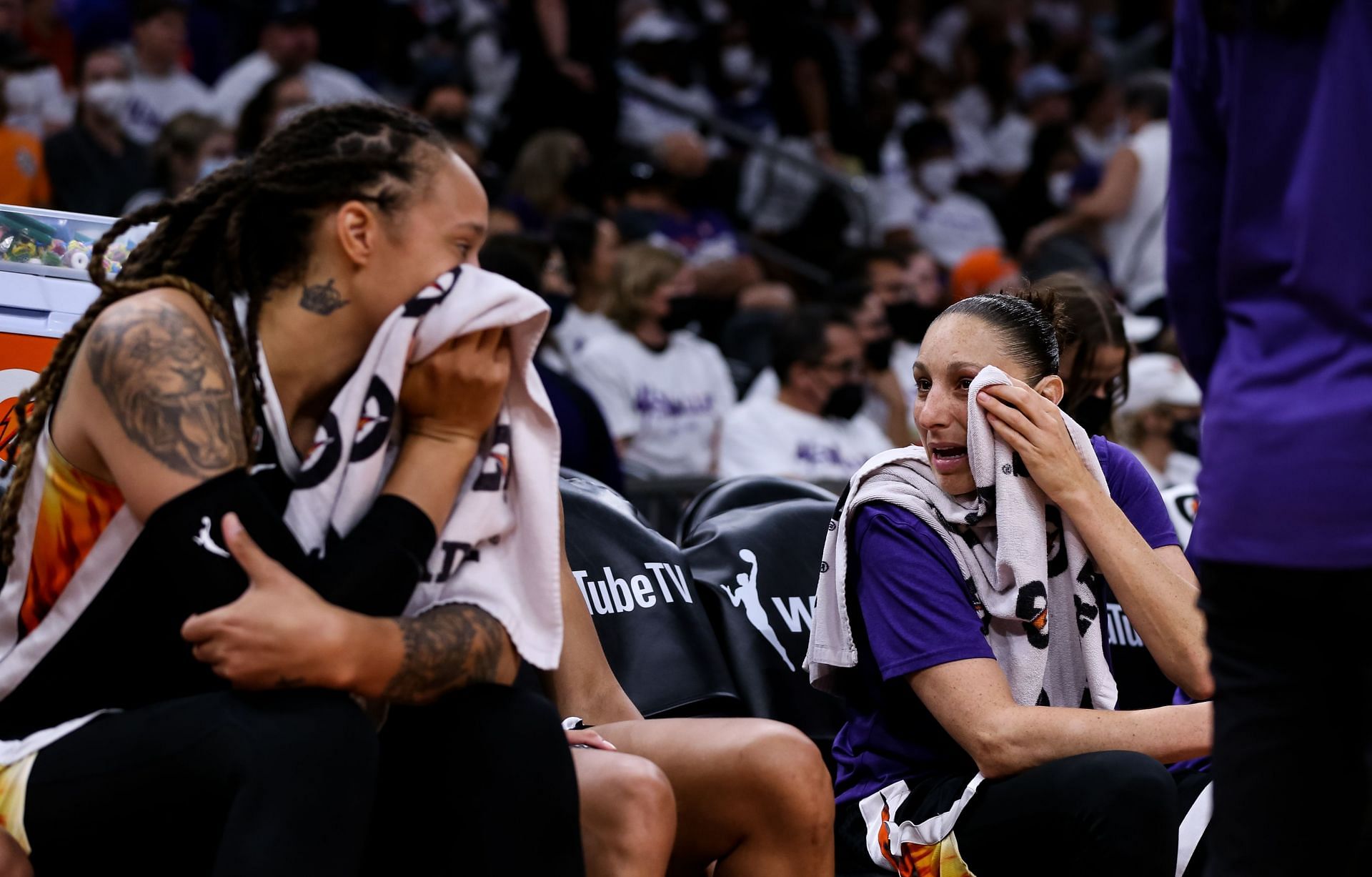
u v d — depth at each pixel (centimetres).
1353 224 335
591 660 464
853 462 1080
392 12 1888
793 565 568
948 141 2064
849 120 2097
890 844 463
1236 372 353
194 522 349
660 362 1175
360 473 373
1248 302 357
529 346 393
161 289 375
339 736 340
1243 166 352
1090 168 1738
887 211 1991
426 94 1725
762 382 1171
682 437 1173
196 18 1798
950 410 469
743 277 1495
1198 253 375
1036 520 461
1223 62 356
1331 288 337
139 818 352
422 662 365
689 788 417
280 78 1343
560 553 459
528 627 393
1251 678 359
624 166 1580
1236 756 361
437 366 378
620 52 2133
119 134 1395
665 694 515
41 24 1614
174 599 373
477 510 389
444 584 384
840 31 2355
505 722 368
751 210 1936
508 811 363
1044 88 2478
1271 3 340
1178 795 436
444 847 369
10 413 462
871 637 468
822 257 1817
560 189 1511
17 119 1428
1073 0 2928
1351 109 335
